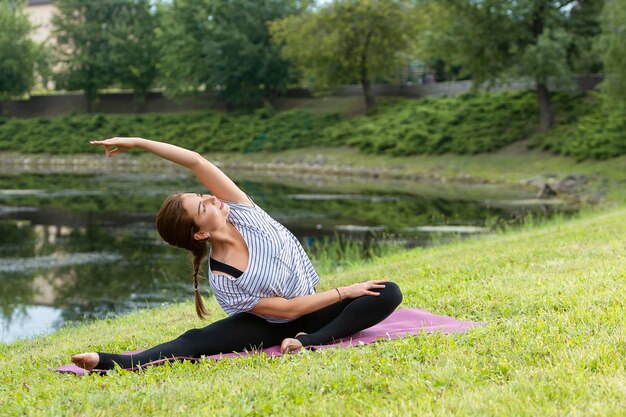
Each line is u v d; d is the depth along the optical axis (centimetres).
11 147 6150
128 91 7731
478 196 3206
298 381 457
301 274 550
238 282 524
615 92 3147
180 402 438
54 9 8762
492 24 4022
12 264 1836
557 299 651
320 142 5156
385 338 548
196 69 6150
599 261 888
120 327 891
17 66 6750
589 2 4050
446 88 5428
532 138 4106
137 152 5797
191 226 523
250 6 5919
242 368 498
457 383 437
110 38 6588
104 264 1827
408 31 5153
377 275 1063
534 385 418
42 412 430
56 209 2894
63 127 6266
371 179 4241
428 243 1945
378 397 423
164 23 6203
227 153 5431
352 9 5131
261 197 3259
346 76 5384
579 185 3234
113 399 446
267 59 5862
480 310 660
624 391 399
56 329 1212
